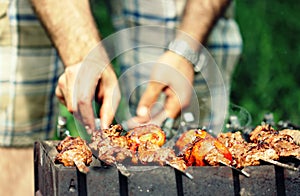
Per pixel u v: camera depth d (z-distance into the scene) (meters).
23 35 1.79
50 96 1.87
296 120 2.58
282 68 2.72
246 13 2.76
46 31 1.44
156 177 1.14
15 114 1.84
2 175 1.88
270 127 1.37
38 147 1.37
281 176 1.16
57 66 1.85
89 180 1.13
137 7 1.92
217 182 1.15
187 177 1.14
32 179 1.88
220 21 1.94
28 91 1.83
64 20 1.43
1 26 1.79
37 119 1.87
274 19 2.82
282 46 2.77
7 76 1.82
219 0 1.50
